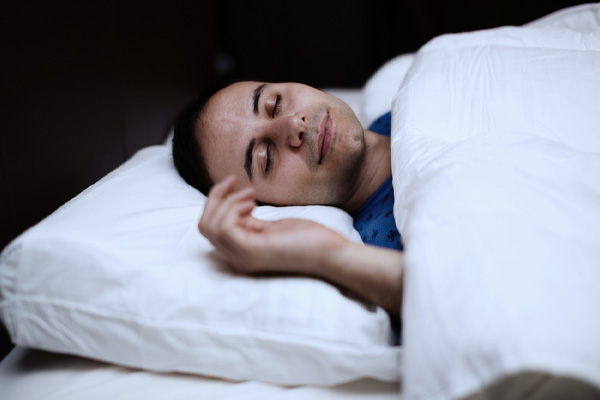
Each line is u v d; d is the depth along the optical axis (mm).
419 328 484
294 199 902
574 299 447
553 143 651
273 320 578
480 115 792
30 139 776
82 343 612
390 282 589
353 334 570
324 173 877
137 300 591
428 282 495
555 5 2176
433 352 470
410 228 562
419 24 2303
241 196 613
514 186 570
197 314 588
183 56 1797
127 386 615
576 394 435
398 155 755
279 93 937
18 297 608
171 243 654
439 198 570
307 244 594
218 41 2484
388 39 2398
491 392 454
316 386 611
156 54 1479
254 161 890
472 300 467
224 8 2480
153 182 827
